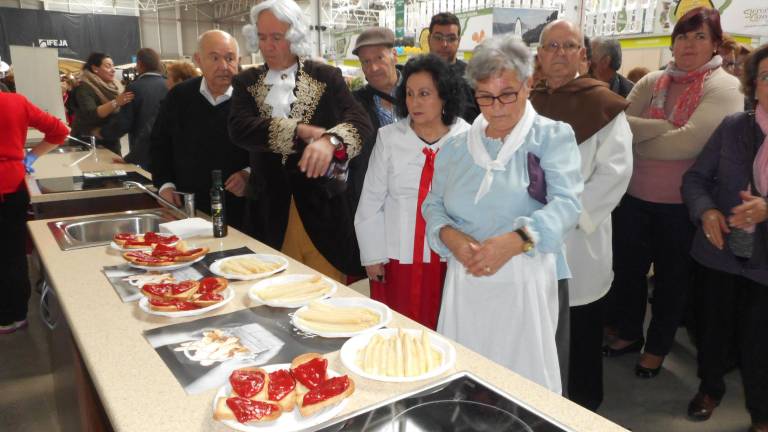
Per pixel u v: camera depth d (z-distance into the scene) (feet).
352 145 5.98
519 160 4.60
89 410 4.75
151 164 8.71
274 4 6.30
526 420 2.67
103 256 5.83
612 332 9.83
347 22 37.78
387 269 6.40
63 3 55.21
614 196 6.11
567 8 12.20
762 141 6.19
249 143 6.46
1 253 10.18
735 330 7.10
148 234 6.20
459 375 3.09
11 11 51.34
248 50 6.86
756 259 6.22
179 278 5.18
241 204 8.42
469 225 4.80
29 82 14.71
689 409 7.68
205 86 8.20
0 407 8.18
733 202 6.42
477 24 12.66
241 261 5.43
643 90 8.22
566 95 6.37
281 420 2.85
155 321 4.19
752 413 6.77
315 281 4.88
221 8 60.75
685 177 6.98
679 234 7.94
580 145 6.12
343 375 3.20
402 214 6.09
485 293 4.81
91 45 55.62
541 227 4.31
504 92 4.38
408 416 2.71
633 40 11.09
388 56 8.23
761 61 5.92
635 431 7.33
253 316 4.29
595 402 6.91
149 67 13.88
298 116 6.72
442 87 5.63
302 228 7.39
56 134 10.11
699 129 7.19
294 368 3.23
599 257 6.44
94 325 4.12
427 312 6.02
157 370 3.44
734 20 9.63
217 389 3.23
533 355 4.68
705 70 7.29
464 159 4.92
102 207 9.21
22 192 9.80
